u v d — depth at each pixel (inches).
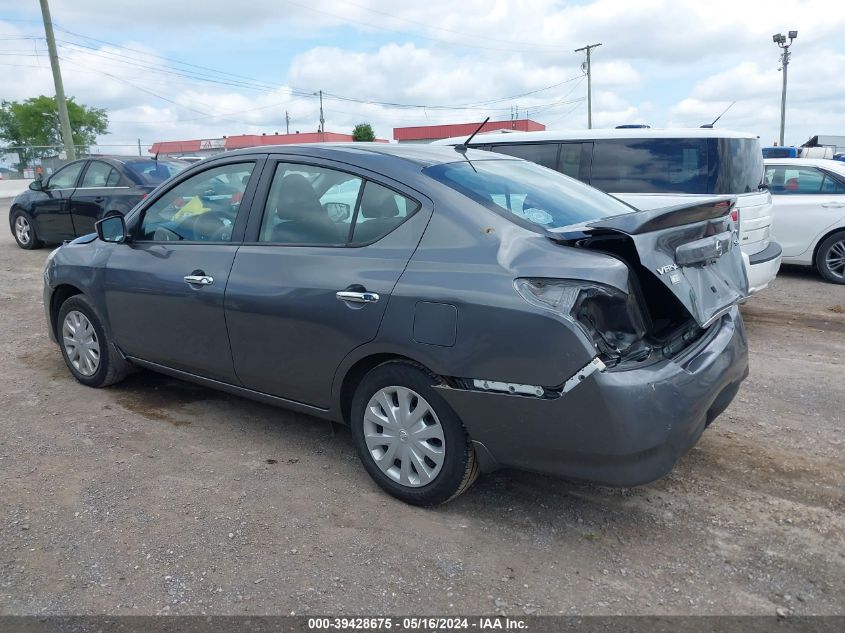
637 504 140.3
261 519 133.4
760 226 287.0
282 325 147.3
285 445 166.7
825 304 328.8
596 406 112.3
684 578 117.0
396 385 134.6
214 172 170.1
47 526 130.0
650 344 122.0
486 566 119.6
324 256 143.4
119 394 198.4
